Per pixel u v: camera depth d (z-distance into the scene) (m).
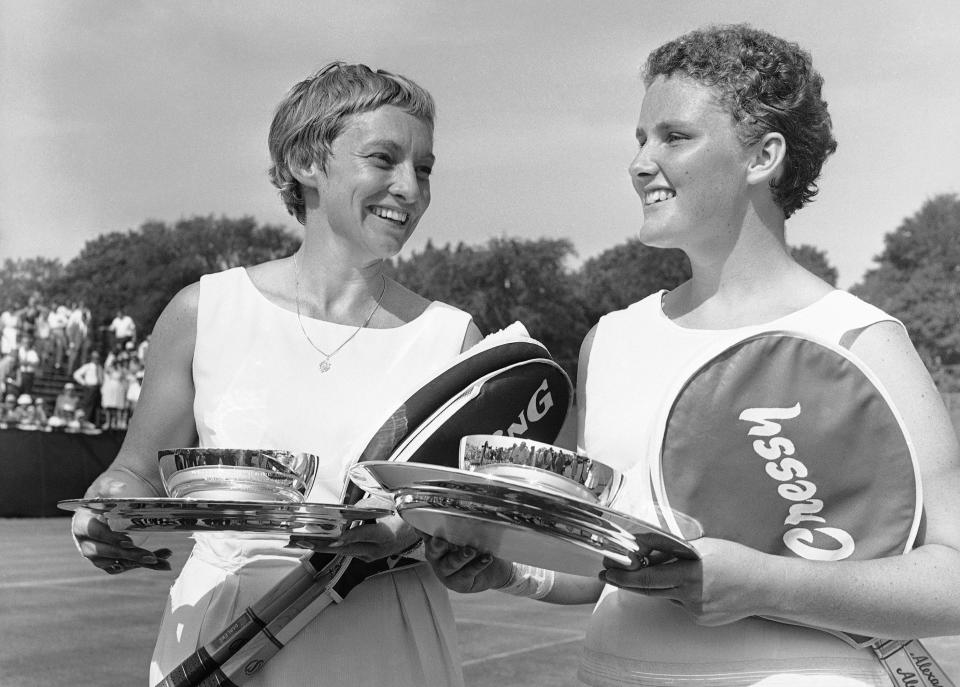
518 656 6.05
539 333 37.75
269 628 2.00
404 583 2.14
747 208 1.81
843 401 1.62
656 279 37.25
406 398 1.96
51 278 36.41
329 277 2.24
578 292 38.06
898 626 1.59
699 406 1.67
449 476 1.51
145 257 37.06
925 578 1.58
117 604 7.75
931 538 1.66
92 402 23.08
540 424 2.09
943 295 35.44
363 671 2.07
